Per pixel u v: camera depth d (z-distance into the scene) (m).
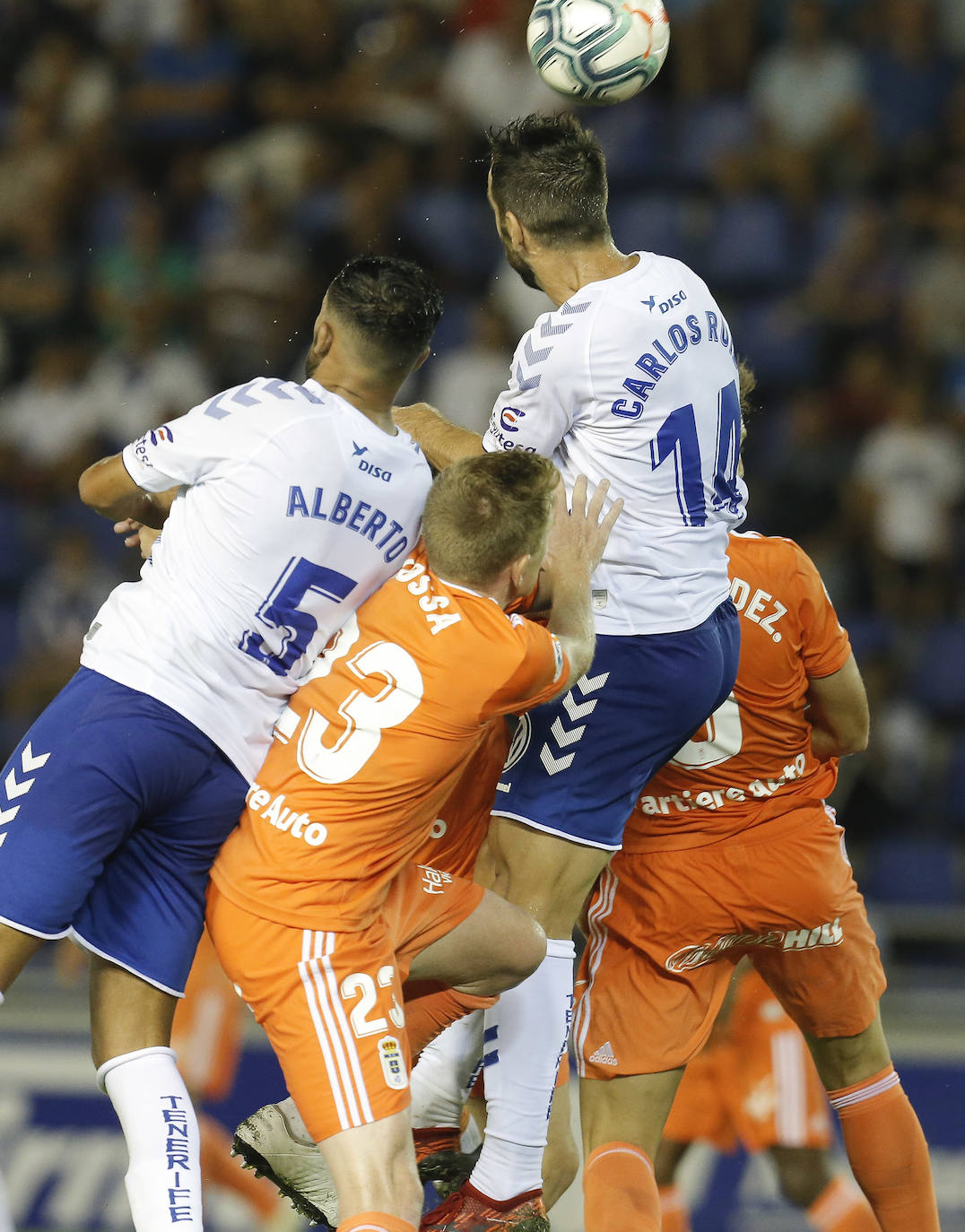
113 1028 12.04
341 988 11.51
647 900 14.45
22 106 43.53
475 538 11.65
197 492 11.87
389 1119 11.35
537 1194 12.80
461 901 12.27
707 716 12.95
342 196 38.34
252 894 11.69
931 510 33.03
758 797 14.32
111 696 11.62
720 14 39.78
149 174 41.78
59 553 34.50
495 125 38.91
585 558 12.12
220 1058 21.61
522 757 12.82
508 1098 12.76
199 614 11.67
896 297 36.19
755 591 13.86
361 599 12.10
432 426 13.61
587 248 12.52
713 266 37.56
